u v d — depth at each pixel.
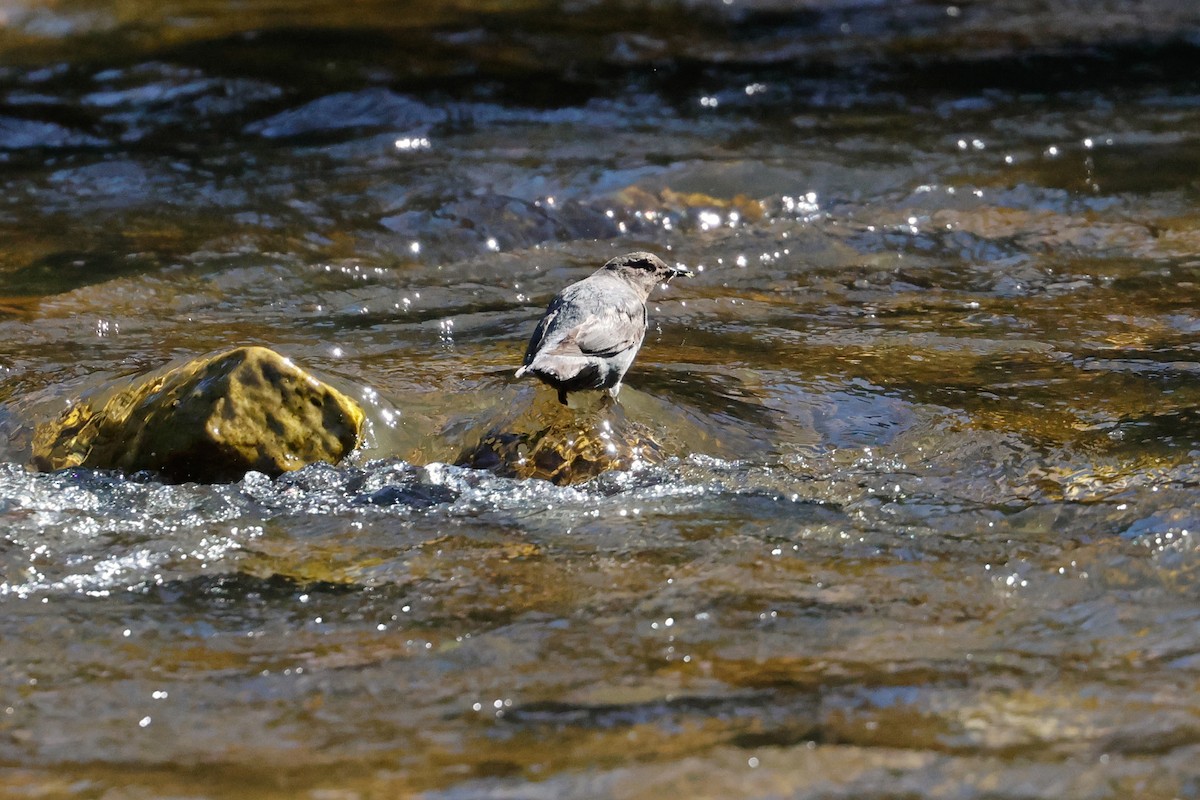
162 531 14.80
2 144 33.31
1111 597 12.73
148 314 22.94
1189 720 10.33
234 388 16.34
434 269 26.08
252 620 12.65
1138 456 16.36
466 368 19.81
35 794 9.52
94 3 46.47
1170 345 20.80
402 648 11.98
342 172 31.30
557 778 9.59
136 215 28.52
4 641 12.20
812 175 30.91
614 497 15.72
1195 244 26.39
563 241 27.83
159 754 10.16
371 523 15.03
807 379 19.50
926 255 26.47
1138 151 32.41
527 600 12.98
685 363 20.30
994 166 31.52
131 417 16.66
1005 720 10.41
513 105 36.38
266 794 9.45
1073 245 26.67
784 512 15.15
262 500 15.61
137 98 36.59
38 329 21.83
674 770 9.68
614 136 33.94
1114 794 9.31
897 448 17.11
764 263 26.33
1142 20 44.56
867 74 39.59
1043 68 39.72
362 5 46.38
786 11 47.03
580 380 17.03
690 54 41.72
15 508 15.30
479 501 15.67
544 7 46.78
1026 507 15.07
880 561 13.75
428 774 9.71
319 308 23.62
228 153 32.69
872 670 11.33
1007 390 18.94
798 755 9.88
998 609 12.57
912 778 9.56
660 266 21.30
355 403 17.08
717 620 12.41
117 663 11.76
